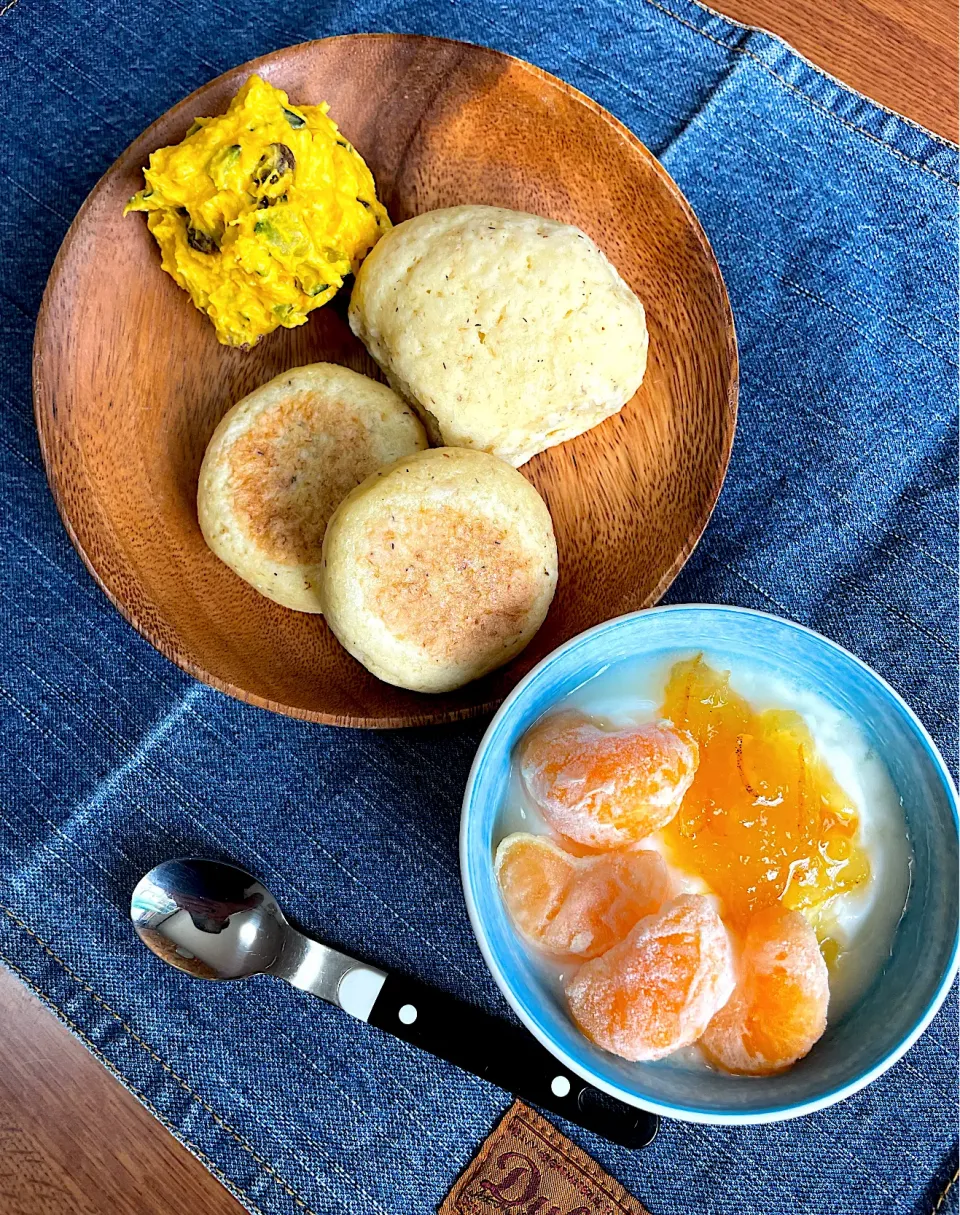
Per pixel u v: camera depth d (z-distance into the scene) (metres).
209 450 0.36
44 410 0.36
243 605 0.37
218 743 0.38
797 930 0.29
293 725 0.38
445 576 0.33
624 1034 0.29
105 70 0.42
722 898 0.31
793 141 0.41
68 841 0.37
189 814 0.37
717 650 0.32
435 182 0.38
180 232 0.36
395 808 0.37
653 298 0.37
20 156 0.41
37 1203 0.35
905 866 0.31
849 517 0.39
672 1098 0.28
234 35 0.42
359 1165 0.35
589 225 0.38
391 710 0.35
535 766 0.31
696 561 0.38
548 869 0.30
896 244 0.40
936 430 0.39
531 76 0.36
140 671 0.38
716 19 0.41
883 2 0.41
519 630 0.34
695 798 0.31
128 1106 0.36
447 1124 0.35
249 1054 0.36
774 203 0.40
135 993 0.36
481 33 0.42
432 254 0.35
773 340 0.40
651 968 0.29
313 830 0.37
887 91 0.41
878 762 0.31
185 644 0.35
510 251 0.35
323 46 0.37
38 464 0.40
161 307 0.38
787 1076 0.29
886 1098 0.35
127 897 0.37
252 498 0.36
